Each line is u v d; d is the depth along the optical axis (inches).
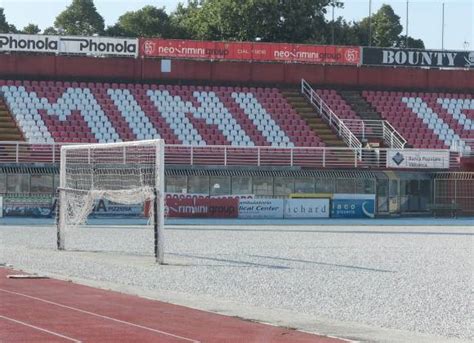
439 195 2674.7
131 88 2883.9
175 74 2950.3
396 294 966.4
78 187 1846.7
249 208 2484.0
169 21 4515.3
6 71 2839.6
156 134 2704.2
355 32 4279.0
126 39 2896.2
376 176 2596.0
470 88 3142.2
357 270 1210.0
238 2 3772.1
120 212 2353.6
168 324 714.2
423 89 3120.1
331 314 817.5
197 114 2822.3
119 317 744.3
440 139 2906.0
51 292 907.4
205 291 964.6
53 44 2849.4
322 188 2566.4
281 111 2896.2
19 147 2469.2
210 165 2500.0
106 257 1344.7
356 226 2230.6
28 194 2329.0
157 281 1047.0
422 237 1879.9
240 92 2950.3
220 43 2972.4
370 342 659.4
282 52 3009.4
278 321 752.3
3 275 1066.7
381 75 3097.9
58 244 1483.8
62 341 624.1
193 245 1581.0
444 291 999.0
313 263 1295.5
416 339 681.6
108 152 2212.1
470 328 748.0
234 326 713.6
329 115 2886.3
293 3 3786.9
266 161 2613.2
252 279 1084.5
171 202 2427.4
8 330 665.0
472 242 1754.4
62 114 2714.1
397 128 2920.8
